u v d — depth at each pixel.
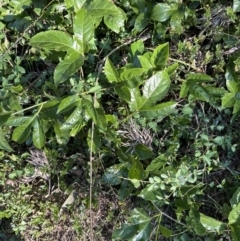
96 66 1.92
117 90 1.69
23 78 1.99
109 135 1.82
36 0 1.99
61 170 2.00
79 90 1.71
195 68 1.90
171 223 1.92
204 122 1.87
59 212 2.00
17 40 1.96
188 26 1.91
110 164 1.96
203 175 1.86
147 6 1.91
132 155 1.83
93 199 1.94
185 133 1.88
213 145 1.84
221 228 1.75
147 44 1.99
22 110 1.79
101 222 1.97
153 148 1.93
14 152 2.05
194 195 1.84
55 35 1.67
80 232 1.97
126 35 1.95
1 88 2.00
